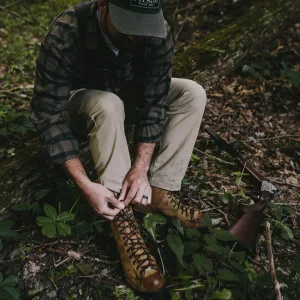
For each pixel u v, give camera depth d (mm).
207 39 3885
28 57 4039
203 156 2963
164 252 2219
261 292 2051
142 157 2139
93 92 2076
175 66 3535
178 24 4605
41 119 2031
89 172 2596
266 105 3564
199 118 2248
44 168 2490
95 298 2029
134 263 2025
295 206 2623
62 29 1954
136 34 1771
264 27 4047
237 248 2254
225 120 3389
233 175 2814
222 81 3809
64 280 2084
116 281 2094
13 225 2314
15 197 2363
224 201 2477
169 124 2277
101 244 2254
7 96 3451
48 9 4918
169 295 2021
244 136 3225
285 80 3799
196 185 2668
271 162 2979
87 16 1956
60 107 2035
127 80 2232
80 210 2316
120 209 1986
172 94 2268
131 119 2453
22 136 3018
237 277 2047
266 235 2152
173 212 2303
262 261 2240
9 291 1912
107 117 1986
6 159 2729
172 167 2266
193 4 4855
